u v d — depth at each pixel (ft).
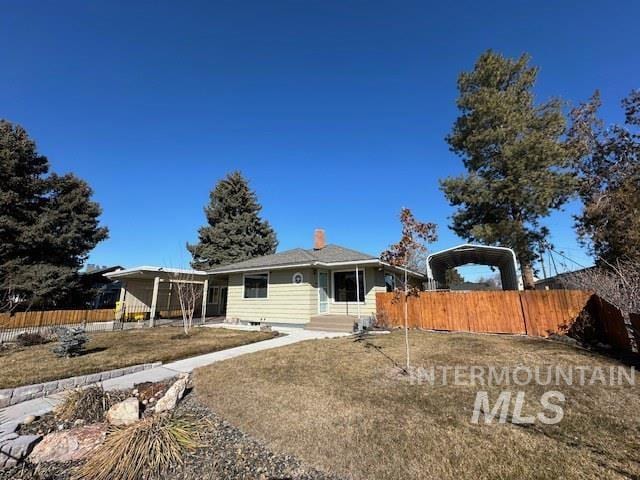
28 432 14.49
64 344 28.19
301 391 18.26
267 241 114.11
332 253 55.77
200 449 12.28
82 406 16.16
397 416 14.53
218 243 106.52
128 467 10.97
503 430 12.94
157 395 18.76
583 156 59.57
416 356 25.49
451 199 67.82
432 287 50.78
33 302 63.16
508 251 47.57
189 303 49.14
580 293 34.19
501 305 37.81
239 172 114.62
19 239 64.03
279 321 51.26
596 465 10.37
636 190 43.14
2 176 65.72
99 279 82.23
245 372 22.58
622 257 42.16
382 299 45.57
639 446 11.53
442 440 12.21
